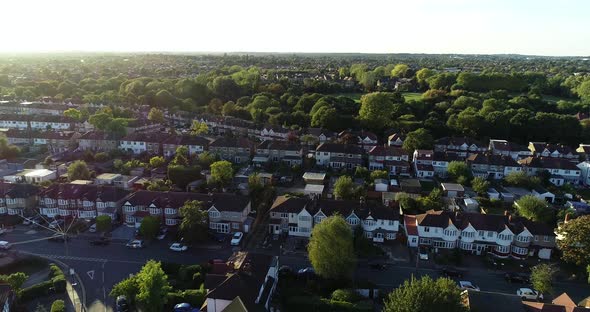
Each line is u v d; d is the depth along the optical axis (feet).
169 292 267.80
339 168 528.63
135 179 442.09
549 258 328.08
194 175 446.19
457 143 595.47
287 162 538.88
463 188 447.01
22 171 455.63
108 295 270.67
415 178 509.76
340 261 279.08
